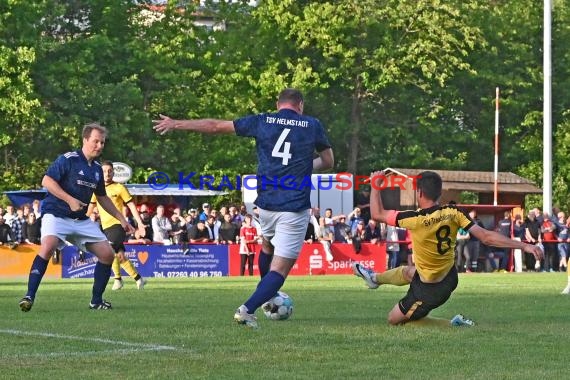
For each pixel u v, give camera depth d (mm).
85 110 79812
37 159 81750
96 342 16969
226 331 18594
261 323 20344
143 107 84062
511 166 94312
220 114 86500
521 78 92500
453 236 19078
